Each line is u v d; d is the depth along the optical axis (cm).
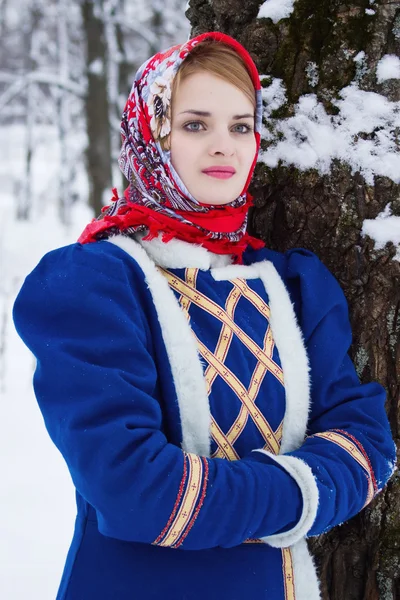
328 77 145
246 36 153
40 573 225
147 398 110
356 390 134
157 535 106
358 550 148
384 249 142
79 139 1189
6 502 276
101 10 778
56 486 294
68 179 1098
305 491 112
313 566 126
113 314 114
